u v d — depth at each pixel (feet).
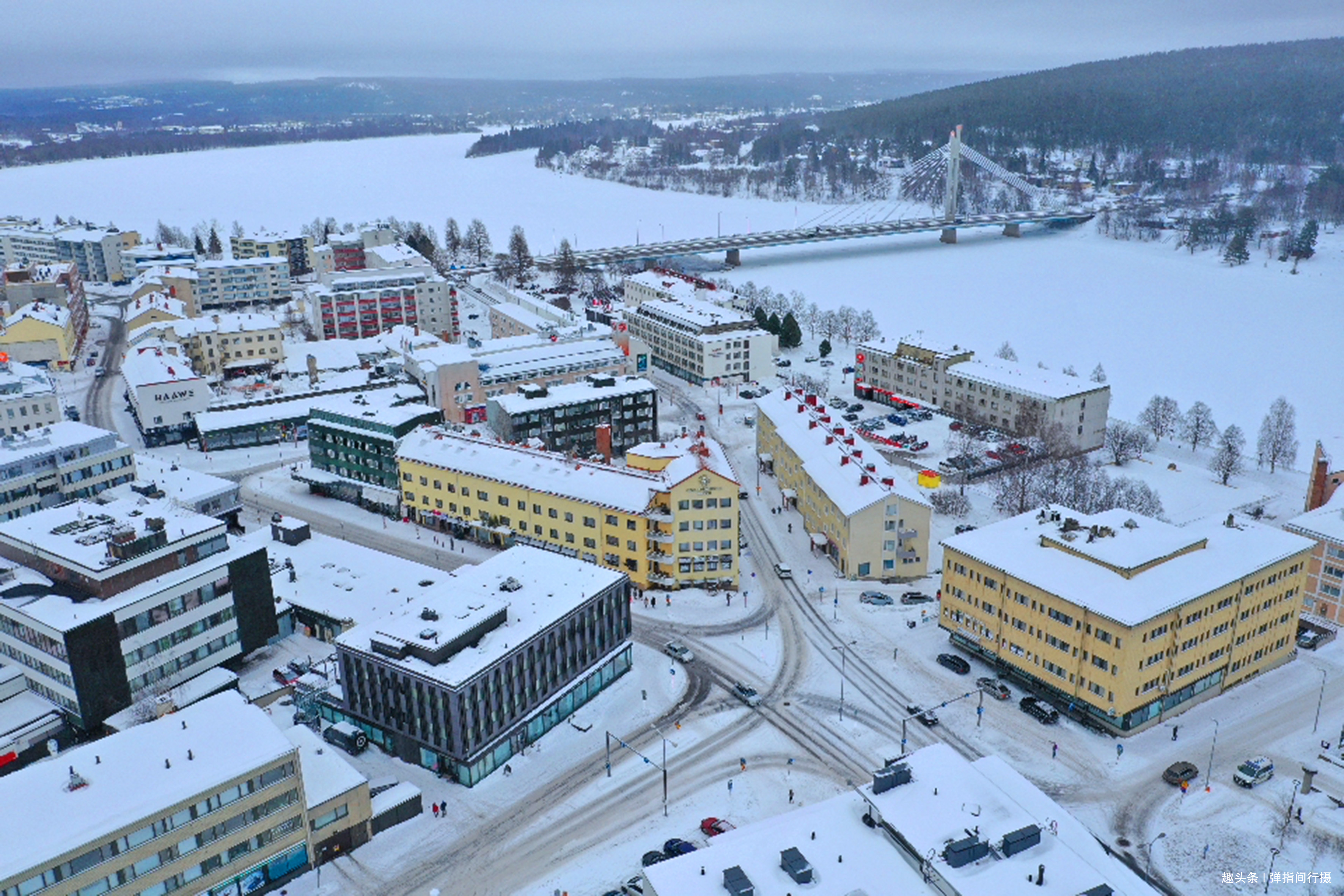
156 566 461.37
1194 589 439.22
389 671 417.69
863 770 416.87
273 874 356.59
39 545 462.19
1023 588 460.55
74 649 422.41
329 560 579.07
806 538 648.38
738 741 439.63
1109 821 382.83
